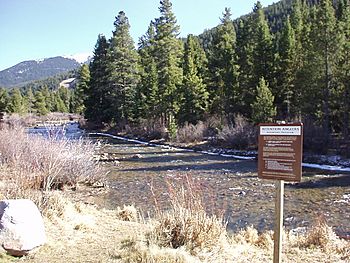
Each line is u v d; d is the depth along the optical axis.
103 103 59.31
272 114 32.78
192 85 42.66
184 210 6.87
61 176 14.90
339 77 30.00
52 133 17.81
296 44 38.81
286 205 13.59
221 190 16.02
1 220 5.96
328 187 16.94
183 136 38.66
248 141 31.86
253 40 45.16
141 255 5.91
